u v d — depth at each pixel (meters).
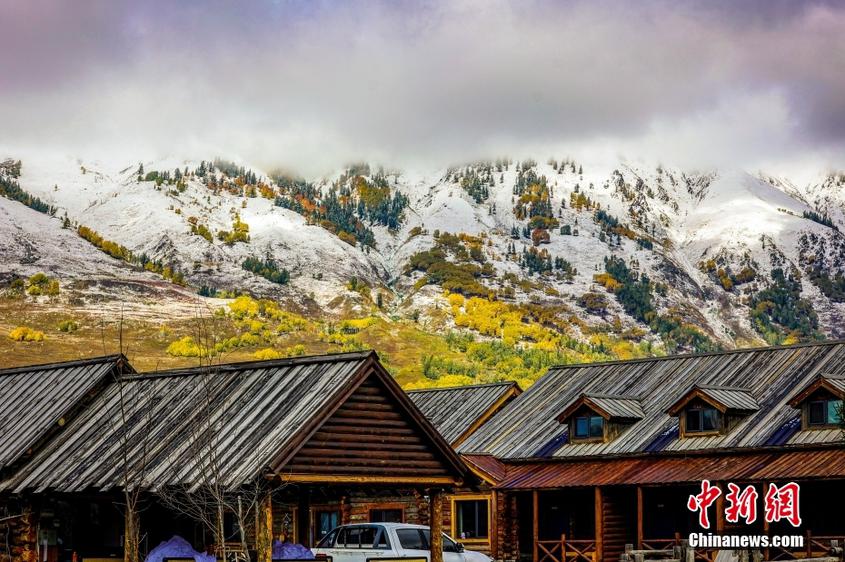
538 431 52.91
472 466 50.25
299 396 34.56
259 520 32.06
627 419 49.91
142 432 37.09
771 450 44.16
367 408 34.53
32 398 42.91
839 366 47.38
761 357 50.56
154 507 41.16
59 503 41.84
